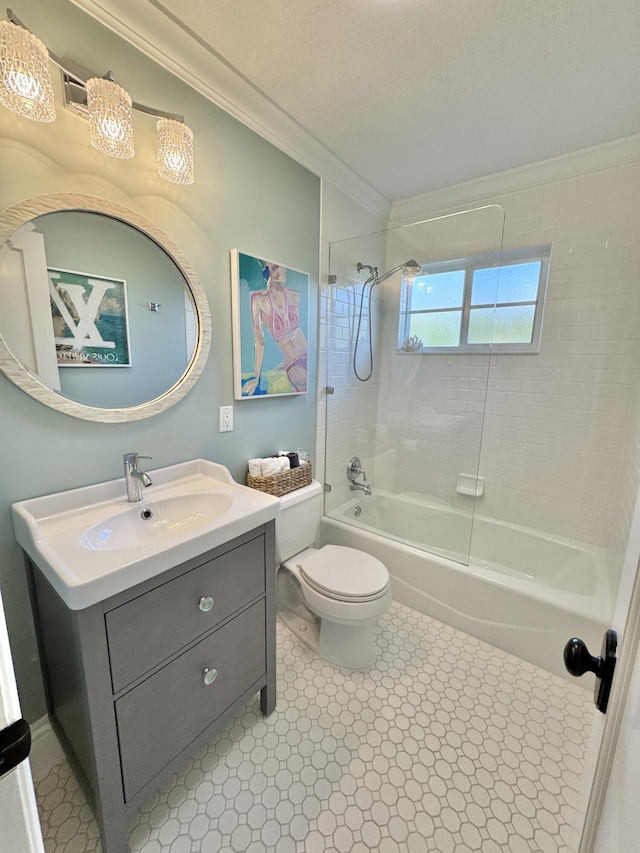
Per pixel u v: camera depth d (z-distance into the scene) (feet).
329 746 4.09
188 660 3.35
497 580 5.56
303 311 6.30
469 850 3.22
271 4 3.52
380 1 3.47
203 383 4.91
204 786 3.68
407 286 7.90
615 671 1.55
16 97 2.74
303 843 3.25
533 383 6.98
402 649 5.55
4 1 2.89
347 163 6.42
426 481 8.20
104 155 3.61
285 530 5.58
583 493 6.75
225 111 4.69
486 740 4.19
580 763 3.95
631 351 6.07
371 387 8.50
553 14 3.59
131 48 3.71
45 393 3.44
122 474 4.17
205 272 4.71
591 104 4.92
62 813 3.44
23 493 3.44
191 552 3.14
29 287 3.30
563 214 6.38
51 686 3.69
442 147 5.94
